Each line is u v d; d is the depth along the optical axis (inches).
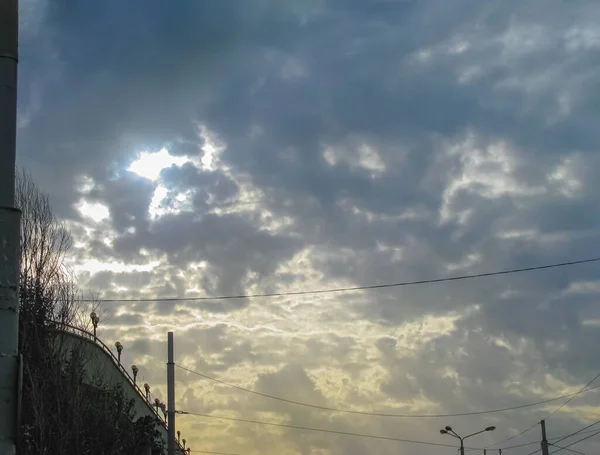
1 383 233.0
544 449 1788.9
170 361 1289.4
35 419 784.9
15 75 256.2
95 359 970.1
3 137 250.1
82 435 852.0
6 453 228.5
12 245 246.7
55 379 821.2
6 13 256.7
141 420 1143.0
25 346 804.0
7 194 248.8
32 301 840.3
